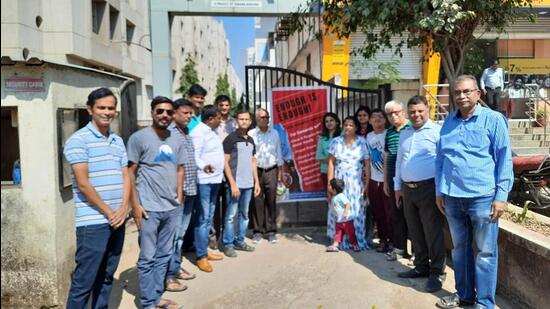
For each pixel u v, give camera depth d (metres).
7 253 3.66
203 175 4.75
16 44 12.44
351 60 13.20
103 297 3.55
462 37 5.64
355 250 5.40
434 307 3.89
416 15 4.96
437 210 4.19
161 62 12.88
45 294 3.70
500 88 11.04
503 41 13.27
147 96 22.55
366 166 5.45
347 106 6.50
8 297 3.68
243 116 5.30
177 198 4.00
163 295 4.20
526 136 10.58
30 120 3.60
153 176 3.77
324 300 4.04
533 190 7.03
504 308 3.88
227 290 4.30
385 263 4.97
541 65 13.34
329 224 5.65
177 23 27.92
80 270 3.23
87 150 3.19
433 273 4.25
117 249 3.49
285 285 4.40
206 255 4.86
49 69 3.58
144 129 3.84
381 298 4.07
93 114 3.26
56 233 3.69
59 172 3.73
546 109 11.66
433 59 12.95
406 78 13.29
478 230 3.60
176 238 4.27
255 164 5.61
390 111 4.91
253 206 6.07
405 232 5.03
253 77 6.39
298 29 7.61
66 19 14.20
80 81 4.24
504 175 3.45
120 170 3.38
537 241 3.67
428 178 4.17
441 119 10.91
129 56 20.66
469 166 3.56
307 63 17.53
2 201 3.62
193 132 4.77
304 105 6.35
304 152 6.41
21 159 3.62
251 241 5.91
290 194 6.48
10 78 3.54
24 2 12.85
